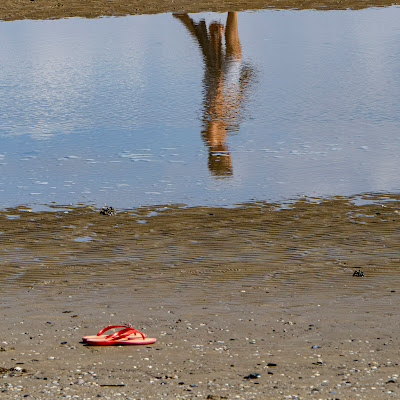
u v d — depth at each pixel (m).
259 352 15.48
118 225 25.56
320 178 30.47
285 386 13.54
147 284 20.31
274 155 34.09
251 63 56.66
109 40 66.12
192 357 15.27
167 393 13.28
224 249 23.06
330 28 69.00
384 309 18.03
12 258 22.64
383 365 14.56
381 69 52.62
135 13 77.38
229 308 18.39
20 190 29.86
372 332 16.53
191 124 40.12
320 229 24.66
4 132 39.34
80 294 19.64
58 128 39.94
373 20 71.69
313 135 37.31
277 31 68.50
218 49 61.62
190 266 21.67
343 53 58.75
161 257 22.48
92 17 76.75
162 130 39.00
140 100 45.94
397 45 60.56
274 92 47.34
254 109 43.12
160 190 29.52
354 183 29.66
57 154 35.12
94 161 33.84
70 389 13.49
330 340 16.11
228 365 14.76
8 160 34.25
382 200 27.48
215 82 50.69
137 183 30.50
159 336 16.61
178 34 67.94
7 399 13.02
